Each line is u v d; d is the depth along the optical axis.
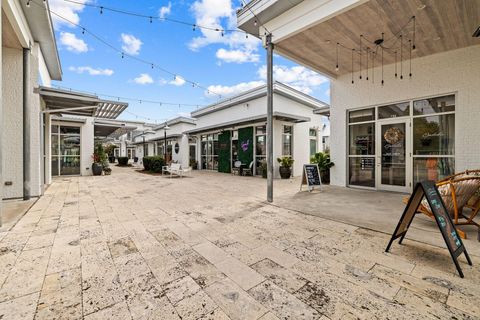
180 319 1.60
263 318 1.61
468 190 3.24
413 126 6.05
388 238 3.05
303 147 12.11
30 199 5.66
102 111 10.97
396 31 4.82
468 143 5.16
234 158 13.04
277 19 4.98
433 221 3.73
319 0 4.28
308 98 12.44
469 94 5.16
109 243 2.94
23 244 2.89
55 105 8.30
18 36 4.92
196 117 16.66
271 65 5.23
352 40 5.21
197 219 3.99
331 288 1.96
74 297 1.84
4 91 5.34
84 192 6.75
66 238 3.10
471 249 2.70
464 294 1.85
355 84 7.15
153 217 4.12
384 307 1.71
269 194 5.34
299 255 2.59
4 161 5.42
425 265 2.33
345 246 2.82
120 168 18.20
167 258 2.53
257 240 3.04
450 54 5.45
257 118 10.02
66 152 11.70
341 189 7.04
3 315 1.63
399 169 6.30
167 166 12.30
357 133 7.25
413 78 6.00
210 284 2.04
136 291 1.93
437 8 4.06
